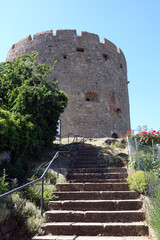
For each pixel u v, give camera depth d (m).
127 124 18.73
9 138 5.52
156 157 6.03
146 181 4.78
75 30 17.52
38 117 7.38
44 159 7.44
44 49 16.98
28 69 9.02
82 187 5.24
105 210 4.37
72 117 15.38
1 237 3.28
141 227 3.70
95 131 15.71
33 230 3.71
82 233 3.78
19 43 18.41
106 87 17.28
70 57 16.72
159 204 3.28
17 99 7.11
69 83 16.11
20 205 3.96
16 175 5.36
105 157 7.31
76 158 7.45
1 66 8.74
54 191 5.14
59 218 4.16
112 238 3.50
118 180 5.53
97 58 17.45
